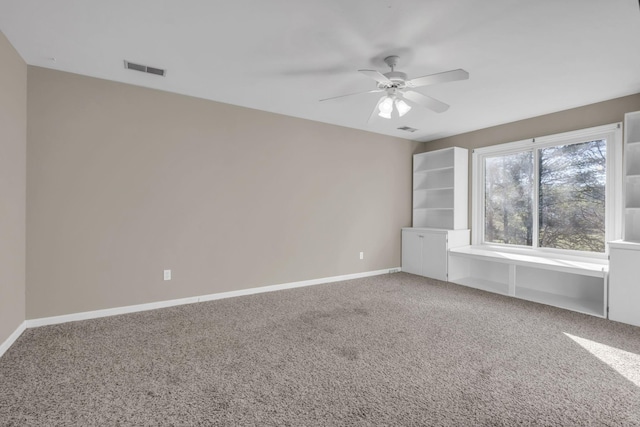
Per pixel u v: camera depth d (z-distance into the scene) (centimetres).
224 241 385
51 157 292
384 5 199
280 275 429
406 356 237
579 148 392
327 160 470
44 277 290
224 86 333
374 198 523
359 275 506
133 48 255
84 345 250
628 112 346
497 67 282
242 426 161
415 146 577
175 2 197
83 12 208
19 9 204
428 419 166
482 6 199
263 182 412
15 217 259
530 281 431
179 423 163
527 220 443
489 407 177
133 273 332
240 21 217
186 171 359
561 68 284
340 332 281
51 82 292
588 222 384
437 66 281
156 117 342
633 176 321
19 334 267
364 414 170
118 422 163
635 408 176
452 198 514
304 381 202
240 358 232
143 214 336
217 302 367
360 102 379
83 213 306
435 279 491
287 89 340
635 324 299
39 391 188
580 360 231
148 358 230
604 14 205
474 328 292
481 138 493
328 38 238
